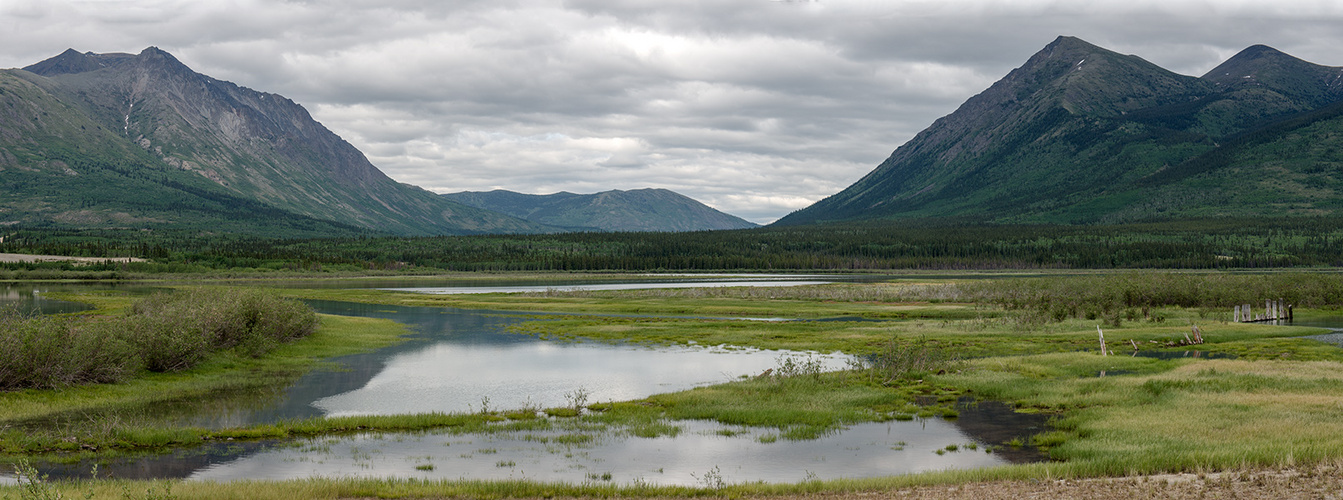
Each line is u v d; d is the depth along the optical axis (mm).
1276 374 38969
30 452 27156
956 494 19812
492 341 63812
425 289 158875
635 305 100750
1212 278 98125
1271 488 18625
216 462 26141
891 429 30781
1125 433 27797
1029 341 58906
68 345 38625
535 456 27156
